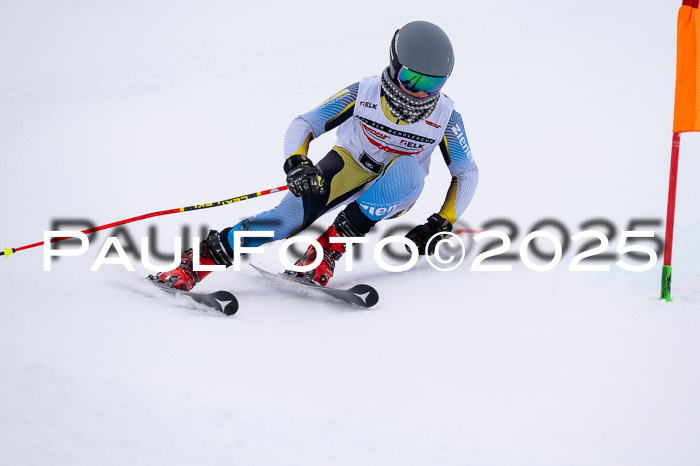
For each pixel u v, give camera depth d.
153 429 8.23
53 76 40.97
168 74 40.38
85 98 37.06
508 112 29.84
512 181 22.25
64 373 9.32
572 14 46.16
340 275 17.41
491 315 13.85
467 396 10.27
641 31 40.31
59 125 32.94
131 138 30.30
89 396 8.80
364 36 46.69
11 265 17.86
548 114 28.70
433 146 16.47
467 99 32.44
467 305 14.49
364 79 16.03
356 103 15.91
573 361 11.44
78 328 12.73
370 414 9.48
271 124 31.34
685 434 8.98
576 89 31.78
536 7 48.78
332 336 13.00
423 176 16.09
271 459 7.81
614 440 8.84
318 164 16.20
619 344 11.99
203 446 7.96
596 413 9.63
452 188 17.06
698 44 13.50
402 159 15.54
